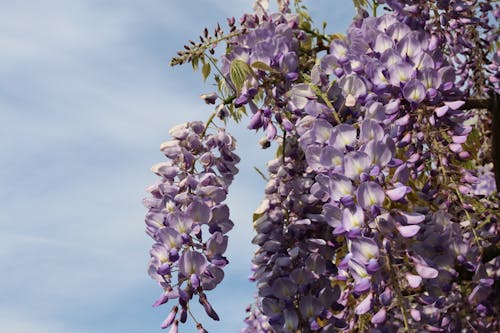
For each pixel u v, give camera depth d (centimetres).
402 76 300
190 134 325
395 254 277
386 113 299
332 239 324
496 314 312
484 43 370
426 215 314
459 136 307
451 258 300
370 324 305
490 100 349
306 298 310
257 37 334
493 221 334
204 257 292
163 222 309
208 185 315
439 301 290
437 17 325
